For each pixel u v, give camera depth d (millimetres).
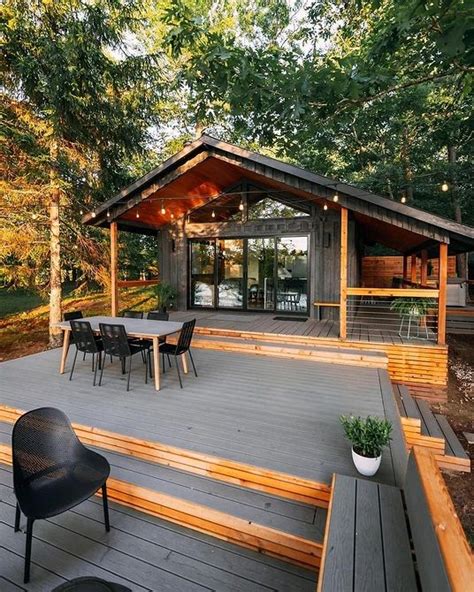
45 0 6418
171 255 8844
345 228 5410
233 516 2043
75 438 2230
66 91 6695
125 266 12477
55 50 6383
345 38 8016
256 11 11406
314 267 7457
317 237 7434
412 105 9469
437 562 1044
